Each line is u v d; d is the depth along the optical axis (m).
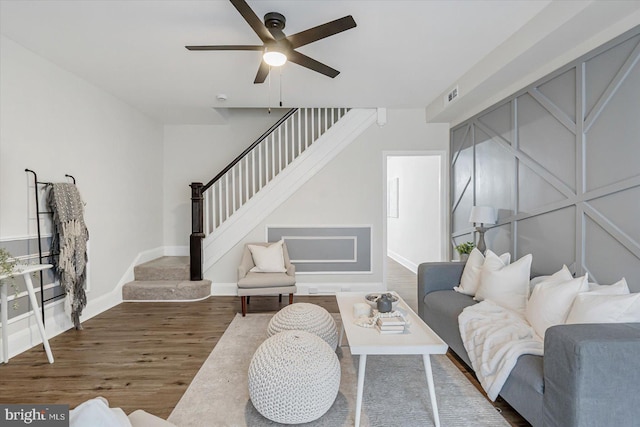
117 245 4.07
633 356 1.42
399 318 2.15
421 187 5.89
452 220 4.55
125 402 2.03
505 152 3.32
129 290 4.16
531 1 2.22
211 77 3.43
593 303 1.74
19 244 2.73
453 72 3.39
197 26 2.49
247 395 2.10
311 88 3.79
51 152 3.05
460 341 2.38
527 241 3.02
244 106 4.40
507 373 1.80
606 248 2.24
